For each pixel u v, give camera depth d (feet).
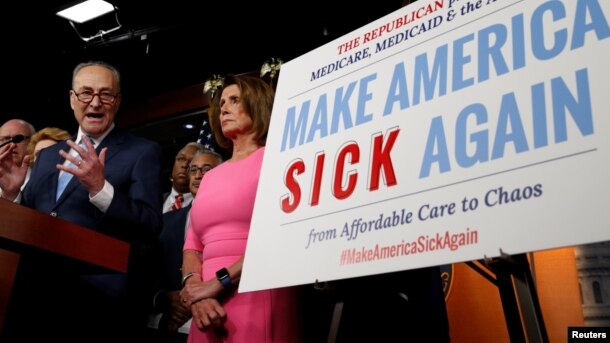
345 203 4.50
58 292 7.36
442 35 4.51
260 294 6.40
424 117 4.31
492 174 3.75
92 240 6.32
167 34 18.34
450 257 3.71
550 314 7.93
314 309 7.29
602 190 3.26
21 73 19.29
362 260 4.17
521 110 3.79
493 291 8.25
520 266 3.88
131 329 8.19
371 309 5.79
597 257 7.85
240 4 17.39
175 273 9.56
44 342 7.18
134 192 8.18
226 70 18.62
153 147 8.74
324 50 5.40
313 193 4.78
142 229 7.84
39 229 5.80
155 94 19.60
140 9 18.12
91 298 7.52
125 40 18.58
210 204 6.91
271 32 17.56
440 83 4.34
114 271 6.50
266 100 7.59
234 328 6.26
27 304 7.24
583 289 7.82
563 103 3.62
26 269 6.82
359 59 5.04
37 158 8.93
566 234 3.30
